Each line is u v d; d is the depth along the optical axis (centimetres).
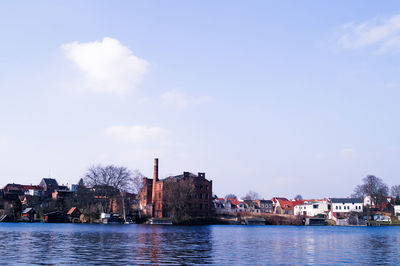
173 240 5919
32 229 9294
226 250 4538
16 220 15975
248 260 3625
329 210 19025
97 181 15362
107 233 7638
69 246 4716
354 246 5472
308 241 6425
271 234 8581
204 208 15525
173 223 14012
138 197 15650
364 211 18800
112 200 15762
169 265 3200
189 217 14312
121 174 15538
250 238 6925
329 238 7338
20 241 5453
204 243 5488
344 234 9056
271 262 3522
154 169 15700
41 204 18150
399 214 18838
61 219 15525
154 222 13925
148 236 6806
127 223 14462
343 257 4025
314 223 17000
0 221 15612
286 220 16825
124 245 4925
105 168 15638
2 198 18738
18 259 3447
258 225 15675
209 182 15862
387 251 4731
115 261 3381
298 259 3784
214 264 3303
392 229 12606
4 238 6047
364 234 9112
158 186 15288
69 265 3116
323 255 4200
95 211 15712
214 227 12175
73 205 17025
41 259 3456
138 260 3462
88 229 9431
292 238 7169
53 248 4459
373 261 3712
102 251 4175
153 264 3241
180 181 14400
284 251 4575
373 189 19562
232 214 16812
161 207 14900
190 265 3222
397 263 3572
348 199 18688
